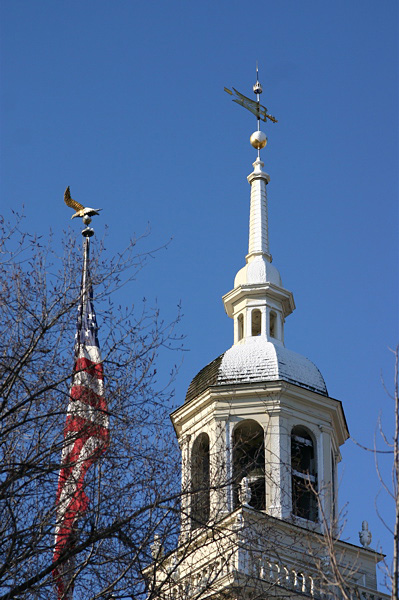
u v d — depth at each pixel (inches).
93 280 1365.7
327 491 2110.0
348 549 2074.3
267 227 2488.9
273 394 2167.8
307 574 1929.1
